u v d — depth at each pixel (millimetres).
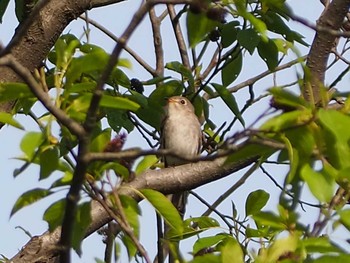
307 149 7547
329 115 7312
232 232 10516
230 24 13648
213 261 8523
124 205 9039
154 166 14086
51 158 8367
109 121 13656
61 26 11984
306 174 7277
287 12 13055
